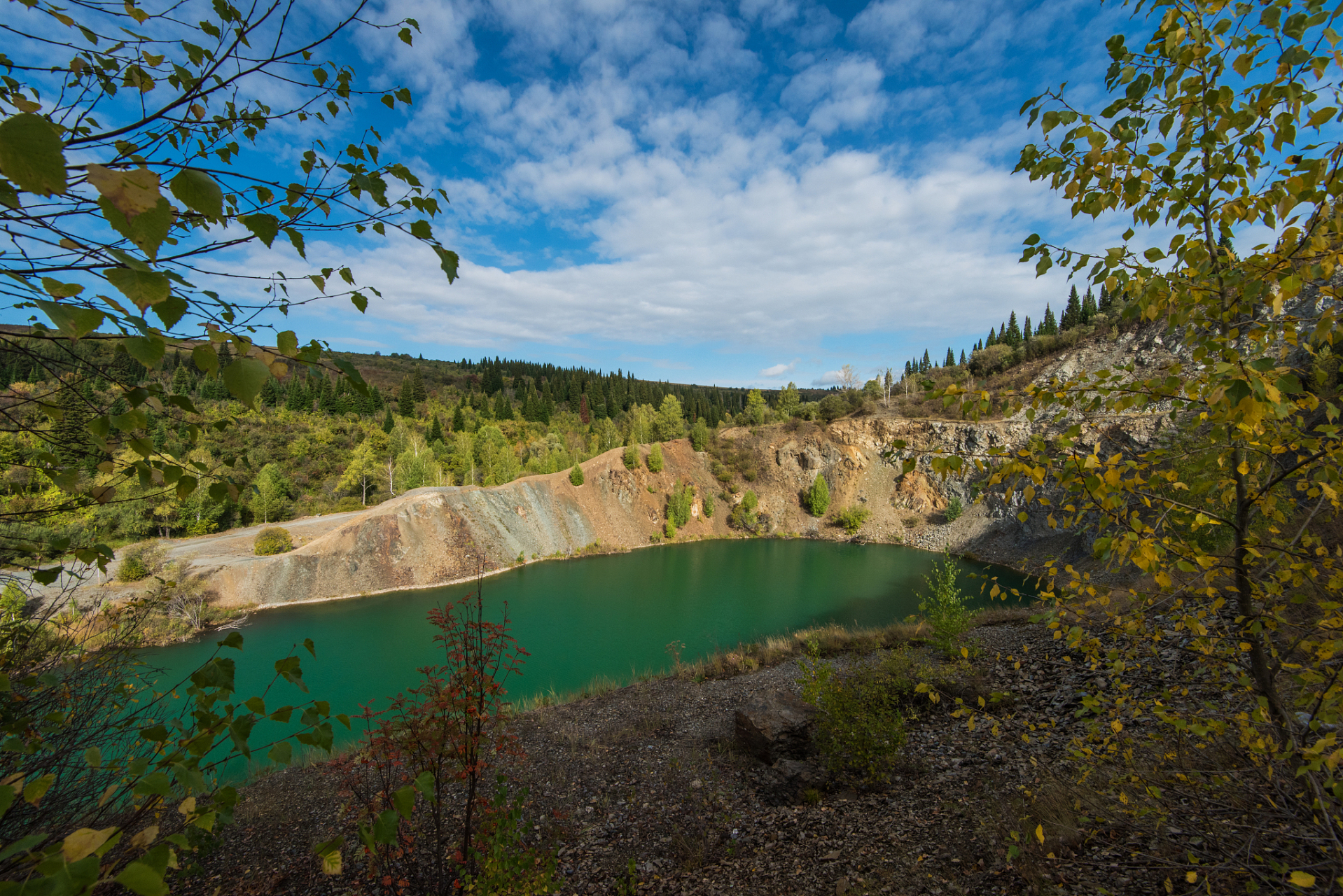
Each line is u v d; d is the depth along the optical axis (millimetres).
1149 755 3688
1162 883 3818
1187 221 2703
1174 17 2572
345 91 2311
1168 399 2512
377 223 2078
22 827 3342
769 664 16266
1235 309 2420
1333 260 2123
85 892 1026
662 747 10688
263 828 8188
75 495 2223
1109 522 2666
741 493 65688
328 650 25156
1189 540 2791
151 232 1046
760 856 6625
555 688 20266
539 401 103438
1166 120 2508
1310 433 2354
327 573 35094
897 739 7855
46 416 1770
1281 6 2188
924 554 48625
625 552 52812
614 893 6406
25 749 2602
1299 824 2678
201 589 30250
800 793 7926
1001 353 65438
